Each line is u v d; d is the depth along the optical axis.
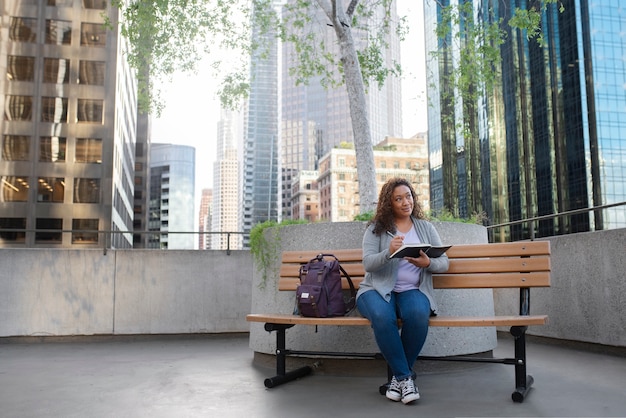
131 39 9.45
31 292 7.84
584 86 58.78
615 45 59.47
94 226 54.91
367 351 4.82
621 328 5.68
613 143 57.97
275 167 199.00
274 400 3.81
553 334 6.72
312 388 4.23
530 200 63.94
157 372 5.07
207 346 7.15
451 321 3.75
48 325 7.81
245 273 8.40
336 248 5.16
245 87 10.38
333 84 9.51
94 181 55.22
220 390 4.18
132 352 6.57
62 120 55.00
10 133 53.97
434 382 4.40
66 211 54.50
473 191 70.00
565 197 60.41
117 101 58.00
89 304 7.95
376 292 3.96
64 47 55.28
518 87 66.00
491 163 68.75
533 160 64.19
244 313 8.30
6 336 7.69
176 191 185.62
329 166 126.62
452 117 8.57
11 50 54.31
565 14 61.28
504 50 68.00
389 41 8.94
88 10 55.94
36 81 54.69
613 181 57.50
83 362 5.76
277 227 5.54
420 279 4.07
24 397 3.97
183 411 3.50
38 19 55.06
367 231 4.26
